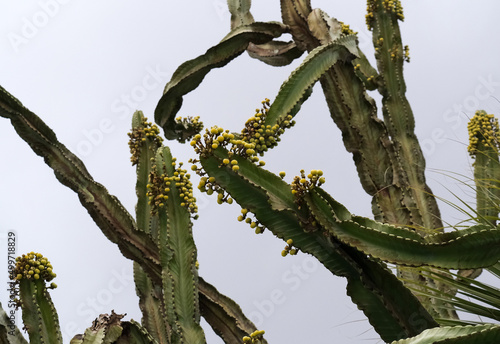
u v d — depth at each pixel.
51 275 2.71
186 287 2.62
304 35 3.82
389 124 4.14
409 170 4.01
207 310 2.79
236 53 3.65
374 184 3.59
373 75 4.31
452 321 2.56
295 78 2.91
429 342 1.91
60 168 3.15
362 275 2.29
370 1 4.38
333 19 3.85
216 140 2.38
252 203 2.37
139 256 3.01
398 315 2.26
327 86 3.64
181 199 2.71
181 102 3.57
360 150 3.60
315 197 2.34
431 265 2.11
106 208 3.07
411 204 3.64
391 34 4.29
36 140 3.16
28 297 2.66
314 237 2.35
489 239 2.03
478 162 3.83
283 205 2.35
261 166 2.42
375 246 2.21
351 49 3.39
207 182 2.41
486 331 1.85
